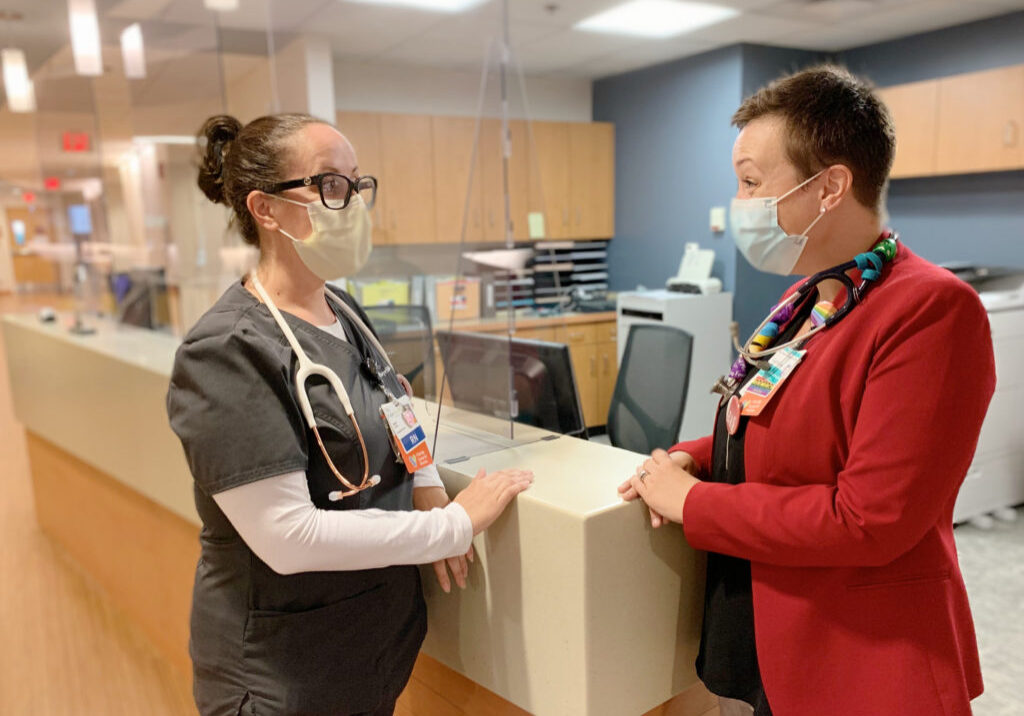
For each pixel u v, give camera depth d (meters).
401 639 1.11
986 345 0.78
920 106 3.93
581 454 1.24
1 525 3.86
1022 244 3.90
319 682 1.02
